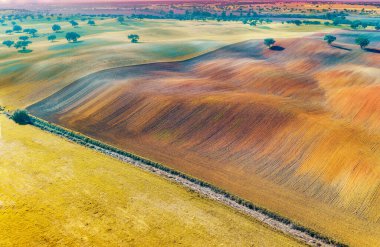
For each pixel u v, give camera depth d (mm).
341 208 36469
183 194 38531
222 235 32031
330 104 59938
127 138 53219
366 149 45250
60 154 46969
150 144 51312
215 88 69250
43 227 32312
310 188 39906
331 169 42406
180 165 45375
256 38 126188
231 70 82438
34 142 50594
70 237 31125
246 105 58781
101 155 47531
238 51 102875
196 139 51781
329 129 50219
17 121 58750
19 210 34500
